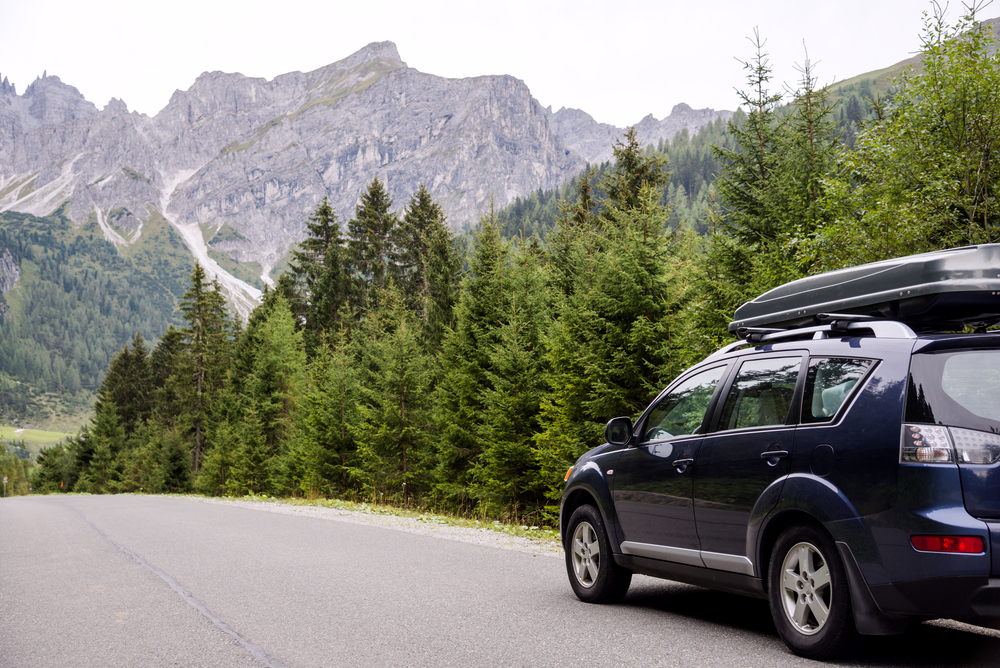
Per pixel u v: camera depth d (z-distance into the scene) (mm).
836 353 4672
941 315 4633
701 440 5434
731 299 14070
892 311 4727
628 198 29938
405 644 5152
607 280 16062
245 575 8391
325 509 19922
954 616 3771
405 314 34906
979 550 3701
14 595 7746
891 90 12102
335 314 54844
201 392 63500
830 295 5137
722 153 17438
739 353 5547
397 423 28750
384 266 55219
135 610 6664
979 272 4262
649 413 6180
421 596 6926
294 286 59000
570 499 6891
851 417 4340
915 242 11086
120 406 95625
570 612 6078
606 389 15625
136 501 30797
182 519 17141
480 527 15312
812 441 4516
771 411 4980
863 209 11547
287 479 38312
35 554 11461
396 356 28875
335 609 6414
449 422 24875
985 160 11117
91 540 13117
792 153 16469
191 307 63375
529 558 9570
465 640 5211
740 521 4926
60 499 42469
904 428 4051
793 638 4500
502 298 24078
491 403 21547
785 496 4555
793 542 4520
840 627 4184
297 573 8422
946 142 11344
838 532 4191
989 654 4477
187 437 64750
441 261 37562
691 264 15773
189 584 7926
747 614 5906
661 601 6523
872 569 4031
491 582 7676
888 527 3980
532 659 4652
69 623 6234
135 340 98188
